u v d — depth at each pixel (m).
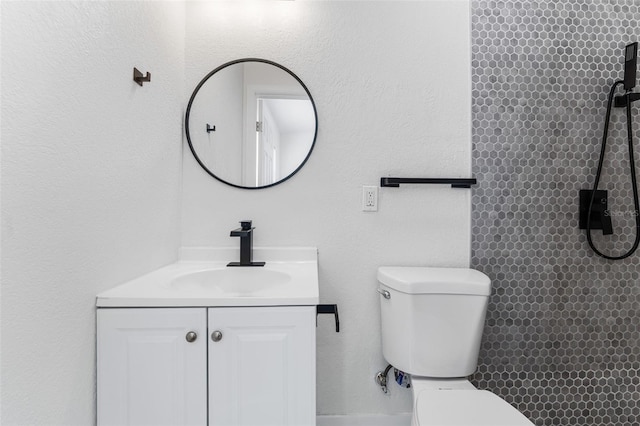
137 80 1.13
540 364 1.55
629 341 1.56
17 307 0.69
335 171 1.54
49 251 0.77
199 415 0.98
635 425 1.56
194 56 1.52
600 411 1.55
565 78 1.56
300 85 1.53
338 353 1.54
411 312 1.30
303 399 0.99
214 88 1.52
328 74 1.54
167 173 1.38
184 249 1.50
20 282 0.69
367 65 1.54
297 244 1.53
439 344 1.30
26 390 0.71
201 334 0.98
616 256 1.56
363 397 1.54
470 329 1.30
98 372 0.95
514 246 1.55
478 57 1.55
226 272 1.39
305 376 0.99
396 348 1.36
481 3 1.55
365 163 1.54
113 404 0.96
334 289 1.54
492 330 1.55
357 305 1.54
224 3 1.53
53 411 0.79
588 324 1.55
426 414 1.01
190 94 1.52
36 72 0.72
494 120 1.55
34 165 0.72
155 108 1.27
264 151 1.52
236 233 1.36
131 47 1.10
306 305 0.99
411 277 1.35
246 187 1.52
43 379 0.76
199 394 0.98
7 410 0.67
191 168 1.52
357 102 1.54
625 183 1.56
